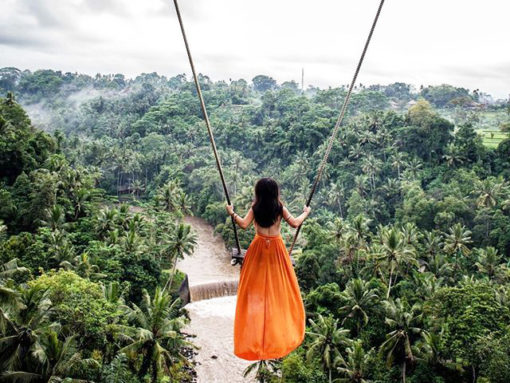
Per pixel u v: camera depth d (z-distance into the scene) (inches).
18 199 2153.1
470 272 2183.8
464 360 1155.9
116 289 1282.0
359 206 3166.8
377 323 1561.3
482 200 2655.0
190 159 4370.1
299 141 4471.0
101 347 1085.1
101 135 6254.9
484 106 6668.3
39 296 978.7
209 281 2154.3
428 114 3590.1
